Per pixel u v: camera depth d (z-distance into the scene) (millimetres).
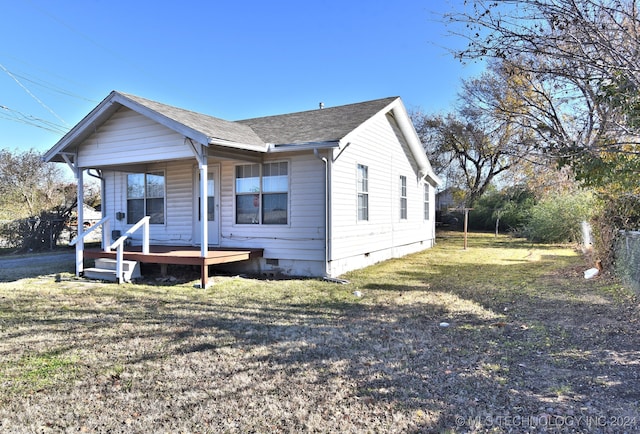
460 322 5051
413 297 6566
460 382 3242
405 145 13109
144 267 9773
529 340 4273
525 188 17062
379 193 11109
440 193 32500
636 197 6691
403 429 2545
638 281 5934
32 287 7504
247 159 8734
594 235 8805
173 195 10375
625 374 3312
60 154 8766
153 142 7863
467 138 24422
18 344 4242
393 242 12117
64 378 3381
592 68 4352
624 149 4508
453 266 10297
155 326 4918
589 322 4852
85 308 5848
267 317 5352
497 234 21891
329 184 8438
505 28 4523
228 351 4016
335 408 2830
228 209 9555
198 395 3049
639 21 4004
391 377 3355
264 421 2660
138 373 3477
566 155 4641
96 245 16109
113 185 11391
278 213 8984
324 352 3971
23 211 18969
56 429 2588
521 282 7789
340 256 8969
